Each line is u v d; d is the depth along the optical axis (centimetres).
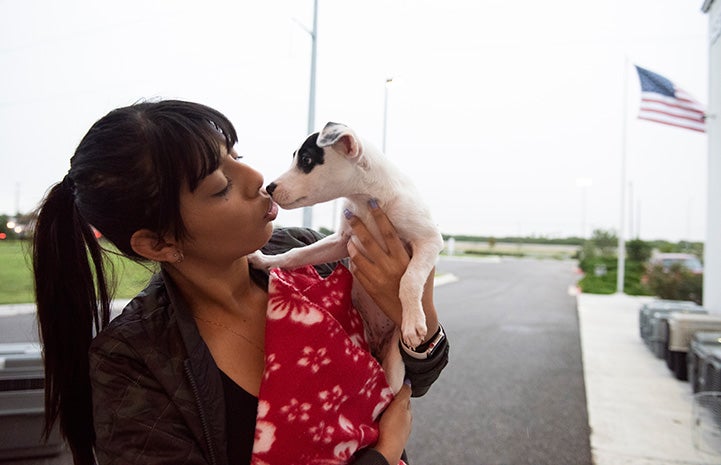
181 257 114
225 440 107
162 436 100
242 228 112
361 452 118
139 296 121
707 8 917
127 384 104
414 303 138
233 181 113
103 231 109
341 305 131
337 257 160
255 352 121
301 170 153
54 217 118
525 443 410
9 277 1116
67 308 120
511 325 948
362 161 150
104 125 105
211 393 107
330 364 112
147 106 109
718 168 831
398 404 133
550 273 2189
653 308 757
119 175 101
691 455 390
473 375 604
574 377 598
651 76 940
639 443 412
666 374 616
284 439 105
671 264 1509
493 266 2589
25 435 329
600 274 2006
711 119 866
